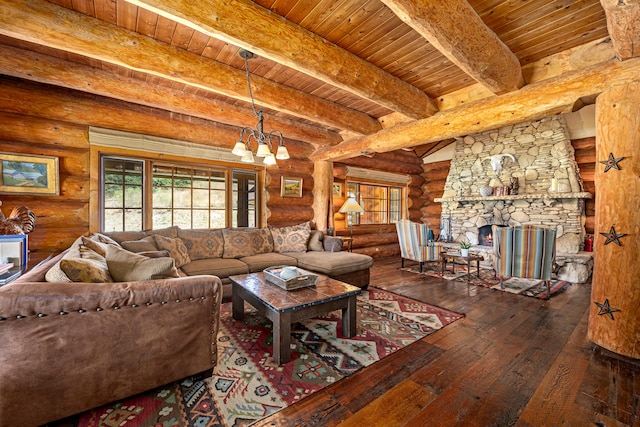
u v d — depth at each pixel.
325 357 1.96
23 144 2.80
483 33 1.91
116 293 1.41
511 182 4.92
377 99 2.74
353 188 6.05
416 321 2.58
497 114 2.79
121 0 1.79
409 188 6.99
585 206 4.55
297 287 2.33
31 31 1.75
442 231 6.03
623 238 1.97
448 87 3.06
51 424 1.32
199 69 2.38
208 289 1.67
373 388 1.62
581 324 2.52
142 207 3.56
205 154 3.93
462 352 2.03
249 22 1.81
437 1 1.62
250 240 3.89
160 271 1.66
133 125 3.35
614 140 2.02
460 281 4.06
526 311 2.84
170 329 1.56
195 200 4.00
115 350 1.42
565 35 2.16
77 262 1.48
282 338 1.86
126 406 1.46
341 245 4.31
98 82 2.62
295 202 5.00
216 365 1.80
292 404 1.49
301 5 1.85
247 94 2.69
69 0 1.78
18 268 2.22
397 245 6.51
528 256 3.35
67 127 3.00
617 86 2.02
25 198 2.82
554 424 1.35
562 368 1.82
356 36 2.17
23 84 2.76
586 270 3.94
